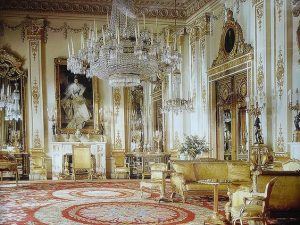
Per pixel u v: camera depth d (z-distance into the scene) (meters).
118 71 10.13
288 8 10.25
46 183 14.04
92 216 8.36
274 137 10.73
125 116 16.42
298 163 8.77
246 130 12.44
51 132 15.78
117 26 10.84
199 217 8.28
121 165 16.06
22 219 8.09
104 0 15.88
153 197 10.83
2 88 15.41
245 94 12.42
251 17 11.91
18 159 15.30
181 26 16.66
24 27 15.65
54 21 15.93
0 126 15.36
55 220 8.00
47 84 15.84
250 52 11.80
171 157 16.16
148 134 16.64
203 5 15.16
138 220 7.98
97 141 15.88
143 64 10.09
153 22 16.50
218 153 14.27
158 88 16.83
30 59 15.64
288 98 10.13
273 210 6.93
